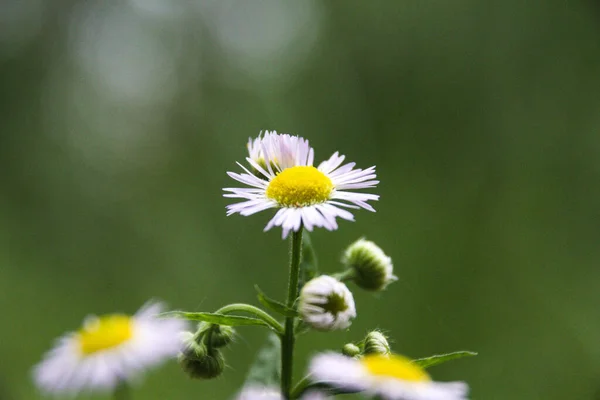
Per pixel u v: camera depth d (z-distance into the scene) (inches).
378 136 22.6
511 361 17.8
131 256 22.4
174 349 9.8
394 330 17.4
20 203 25.1
